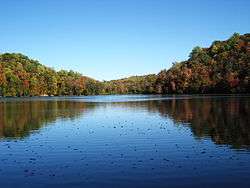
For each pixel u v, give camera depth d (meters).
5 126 48.50
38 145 33.19
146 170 23.05
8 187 20.11
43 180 21.33
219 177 21.12
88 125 48.81
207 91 192.00
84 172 22.91
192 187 19.48
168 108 77.88
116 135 38.56
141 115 62.28
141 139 35.38
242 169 22.72
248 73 168.50
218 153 27.59
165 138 35.53
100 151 29.70
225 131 38.78
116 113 68.69
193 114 60.06
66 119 57.91
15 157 27.95
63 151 30.05
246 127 41.41
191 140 33.91
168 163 24.81
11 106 99.25
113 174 22.27
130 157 27.08
